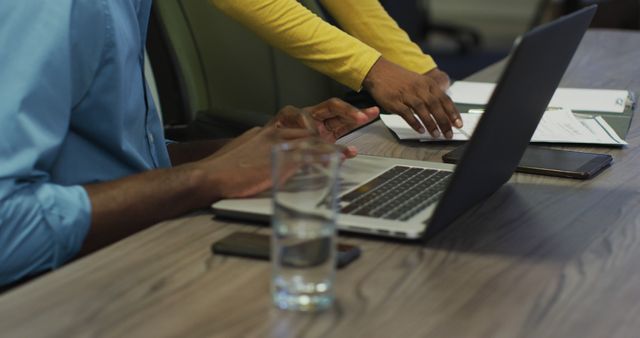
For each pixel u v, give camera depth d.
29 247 1.20
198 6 2.37
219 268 1.06
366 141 1.71
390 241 1.16
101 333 0.90
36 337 0.90
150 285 1.02
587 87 2.26
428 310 0.96
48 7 1.27
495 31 6.08
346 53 1.91
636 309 0.98
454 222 1.24
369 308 0.96
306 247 0.95
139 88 1.54
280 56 2.52
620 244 1.17
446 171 1.42
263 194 1.29
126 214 1.24
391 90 1.79
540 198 1.36
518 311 0.96
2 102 1.22
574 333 0.92
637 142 1.72
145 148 1.56
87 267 1.07
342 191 1.30
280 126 1.52
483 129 1.09
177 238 1.16
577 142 1.68
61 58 1.27
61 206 1.21
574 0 4.43
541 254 1.13
